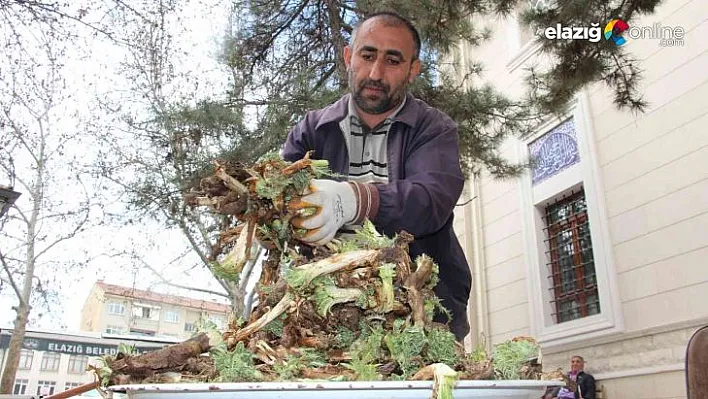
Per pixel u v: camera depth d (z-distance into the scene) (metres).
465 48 9.26
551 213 7.93
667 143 6.16
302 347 1.01
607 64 5.04
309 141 1.70
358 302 1.02
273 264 1.15
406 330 0.96
